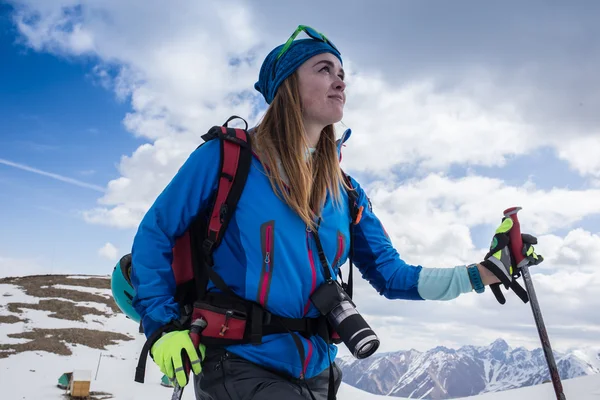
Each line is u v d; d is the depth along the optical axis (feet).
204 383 6.06
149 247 6.38
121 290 7.13
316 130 7.08
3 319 89.20
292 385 5.99
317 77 6.91
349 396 64.80
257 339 5.97
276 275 6.21
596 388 37.22
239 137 6.54
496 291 7.43
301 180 6.48
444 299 7.70
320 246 6.56
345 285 7.34
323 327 6.41
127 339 87.76
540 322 7.04
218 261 6.35
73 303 106.01
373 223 8.07
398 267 7.96
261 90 7.61
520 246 7.34
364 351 6.11
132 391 59.16
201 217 6.73
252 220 6.33
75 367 68.18
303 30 7.11
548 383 46.44
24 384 58.54
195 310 6.14
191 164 6.47
